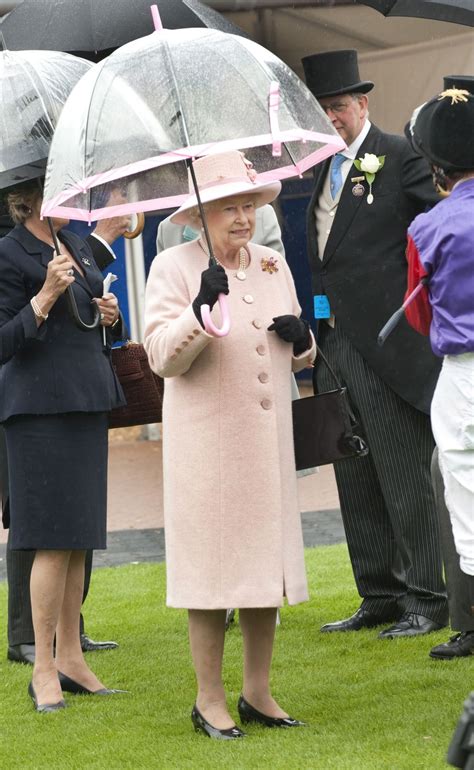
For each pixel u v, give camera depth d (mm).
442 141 9555
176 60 9211
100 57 14227
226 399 9391
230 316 9469
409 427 12719
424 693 10414
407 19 22688
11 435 10727
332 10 22328
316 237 13055
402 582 13125
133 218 12992
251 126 9062
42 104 10805
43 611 10781
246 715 9844
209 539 9336
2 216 12398
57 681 10875
